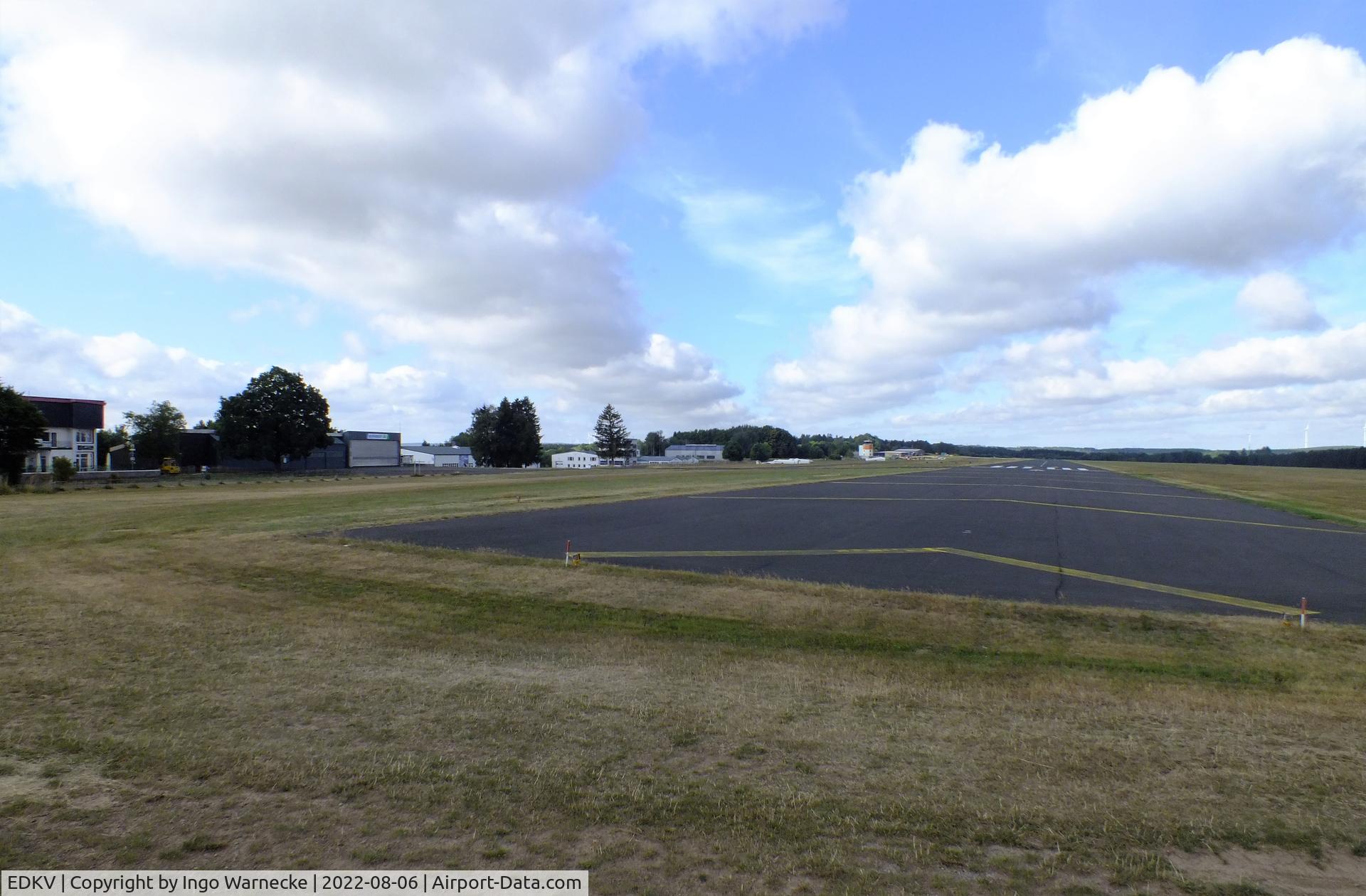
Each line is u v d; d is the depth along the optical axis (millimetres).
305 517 25812
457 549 18500
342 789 5016
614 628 11719
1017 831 4570
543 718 6828
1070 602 13188
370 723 6590
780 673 8938
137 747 5805
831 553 18578
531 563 16547
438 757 5695
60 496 38156
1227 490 45875
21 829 4340
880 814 4793
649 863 4059
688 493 38875
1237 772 5684
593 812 4727
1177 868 4148
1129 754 6051
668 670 9000
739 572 15977
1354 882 4055
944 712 7316
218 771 5324
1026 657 10234
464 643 10414
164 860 4008
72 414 69375
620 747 6047
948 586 14570
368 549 18312
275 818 4566
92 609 12062
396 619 11930
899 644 10906
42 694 7375
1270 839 4539
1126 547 19844
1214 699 8016
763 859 4141
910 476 61844
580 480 56688
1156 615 12164
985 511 29266
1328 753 6184
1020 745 6258
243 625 11141
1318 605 13109
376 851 4145
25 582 14406
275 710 6949
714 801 4949
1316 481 58438
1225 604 13172
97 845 4176
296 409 77625
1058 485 49562
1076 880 3994
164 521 24562
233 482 54031
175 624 11086
